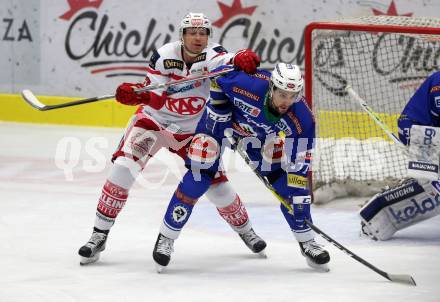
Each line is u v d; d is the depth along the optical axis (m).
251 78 11.53
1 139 25.84
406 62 22.94
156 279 11.80
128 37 27.72
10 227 15.26
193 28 12.44
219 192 12.74
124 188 12.56
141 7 27.45
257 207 17.30
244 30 26.86
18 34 28.94
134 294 11.02
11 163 22.20
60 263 12.70
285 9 26.39
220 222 15.74
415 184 13.94
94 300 10.76
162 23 27.38
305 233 12.12
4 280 11.73
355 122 20.20
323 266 12.10
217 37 27.11
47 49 28.69
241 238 13.26
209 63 12.78
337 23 17.39
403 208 14.09
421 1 25.06
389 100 23.28
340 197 18.09
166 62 12.80
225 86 11.62
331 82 19.67
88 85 28.34
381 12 25.52
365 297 10.78
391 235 14.30
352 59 22.88
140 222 15.75
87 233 14.80
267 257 13.12
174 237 12.20
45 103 28.81
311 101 17.84
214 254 13.33
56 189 19.05
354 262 12.74
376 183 18.05
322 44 18.94
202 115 12.30
